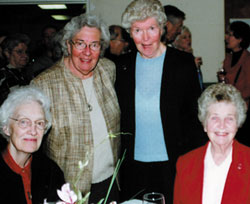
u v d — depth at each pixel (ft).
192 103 7.36
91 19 6.71
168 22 9.87
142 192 7.55
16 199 5.11
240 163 5.34
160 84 7.25
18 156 5.24
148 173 7.46
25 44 10.08
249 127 12.24
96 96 7.10
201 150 5.79
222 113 5.32
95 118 7.00
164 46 7.45
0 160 5.17
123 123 7.61
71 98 6.74
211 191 5.51
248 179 5.27
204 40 15.69
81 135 6.75
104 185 7.27
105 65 7.63
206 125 5.53
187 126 7.50
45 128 5.44
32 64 13.11
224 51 15.66
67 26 6.70
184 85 7.23
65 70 6.88
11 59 9.98
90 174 6.82
